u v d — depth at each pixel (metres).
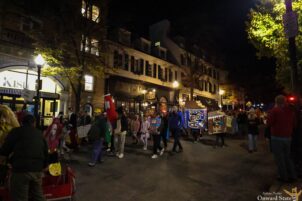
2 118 4.30
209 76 40.00
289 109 5.83
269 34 10.75
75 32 14.92
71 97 18.19
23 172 3.57
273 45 10.99
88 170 7.50
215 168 7.85
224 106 43.03
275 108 5.91
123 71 23.55
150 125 9.71
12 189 3.56
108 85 21.44
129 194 5.45
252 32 11.43
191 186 6.01
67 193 4.17
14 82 14.96
